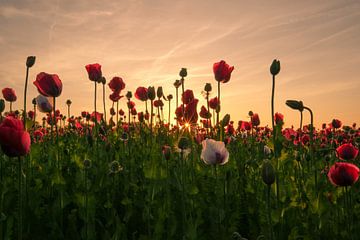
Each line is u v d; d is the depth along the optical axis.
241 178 1.34
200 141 1.45
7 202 0.91
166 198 0.96
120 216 1.04
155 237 0.80
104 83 1.63
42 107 1.19
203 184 1.20
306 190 1.11
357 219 1.03
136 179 1.25
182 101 1.31
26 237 0.86
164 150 1.01
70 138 2.21
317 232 0.90
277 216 0.87
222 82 1.22
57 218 0.97
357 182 1.21
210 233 0.91
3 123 0.59
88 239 0.85
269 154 1.21
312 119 0.90
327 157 1.50
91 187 1.07
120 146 1.62
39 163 1.37
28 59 0.94
